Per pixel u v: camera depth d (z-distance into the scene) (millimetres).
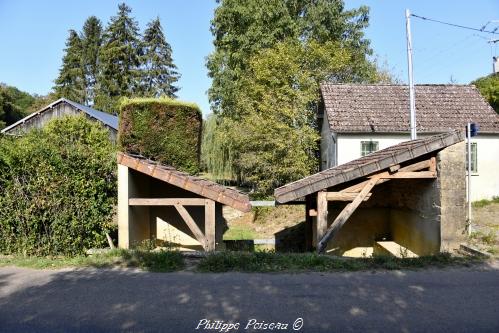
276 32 24703
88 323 4102
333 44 22891
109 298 4805
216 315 4270
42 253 7125
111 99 46812
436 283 5316
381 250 10391
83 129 12445
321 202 8094
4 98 45781
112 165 8070
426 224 8727
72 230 7152
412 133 14109
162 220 10281
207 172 26609
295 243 12633
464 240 7918
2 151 7117
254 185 21672
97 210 7441
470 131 9289
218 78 28547
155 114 11547
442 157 7984
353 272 5836
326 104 17234
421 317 4199
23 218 7059
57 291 5078
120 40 49438
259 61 20719
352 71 26750
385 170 8195
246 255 6516
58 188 7113
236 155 23078
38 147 7227
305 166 18047
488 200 15156
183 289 5105
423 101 17453
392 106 17156
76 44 54125
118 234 8031
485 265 6191
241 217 18031
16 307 4551
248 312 4344
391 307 4477
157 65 50312
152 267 6105
